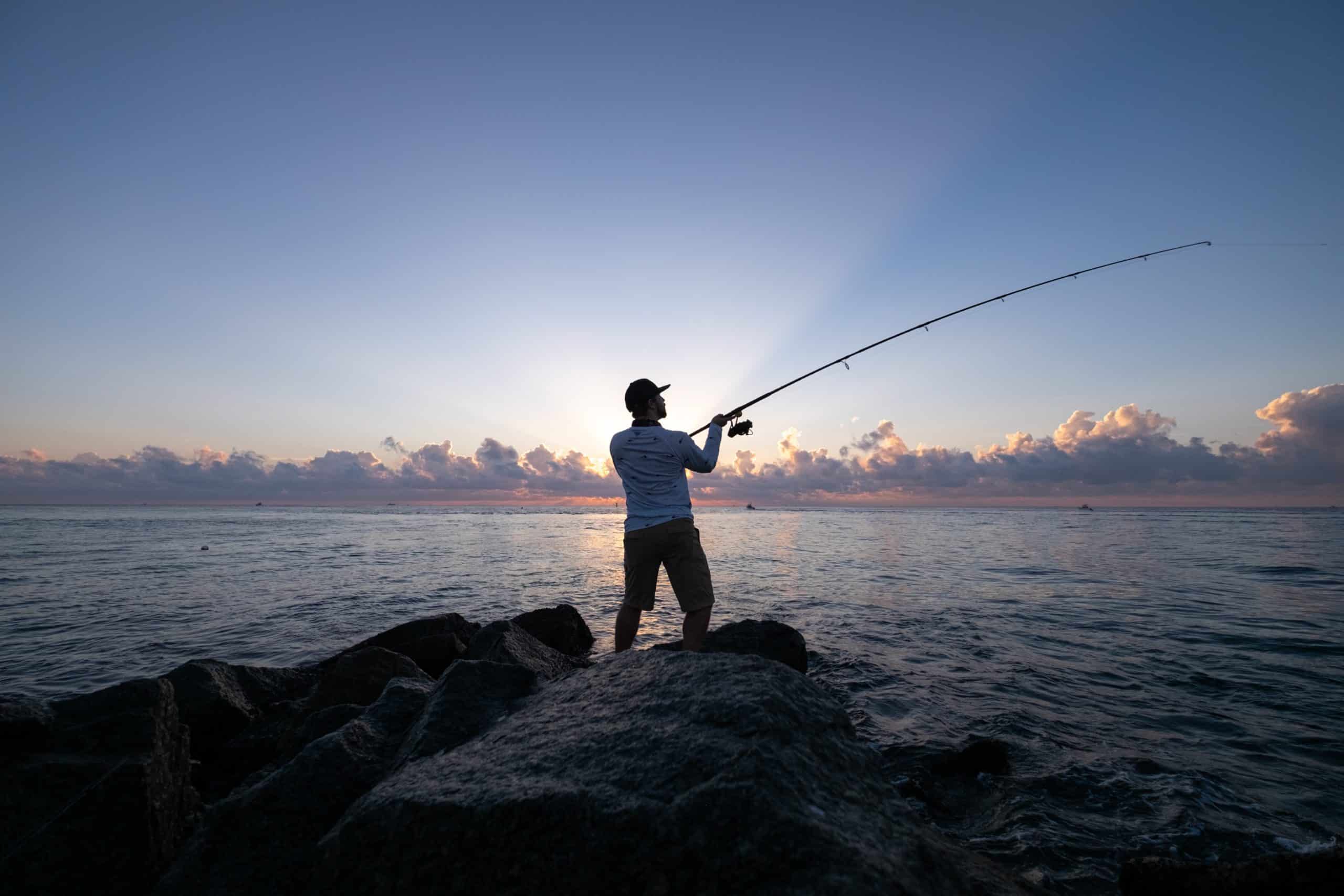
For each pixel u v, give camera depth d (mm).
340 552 25594
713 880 1649
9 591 13859
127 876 2566
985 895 1689
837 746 2107
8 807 2512
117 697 3027
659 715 2230
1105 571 16547
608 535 42500
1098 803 3633
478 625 8266
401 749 2740
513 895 1796
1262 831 3295
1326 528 44719
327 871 2025
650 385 4359
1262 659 7137
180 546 28938
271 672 6105
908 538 35062
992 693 5844
